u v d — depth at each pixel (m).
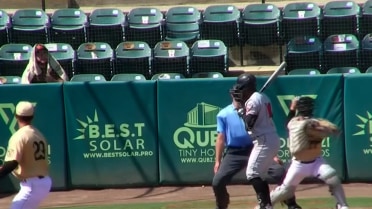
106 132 46.03
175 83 45.59
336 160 45.16
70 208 41.66
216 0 71.75
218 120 35.41
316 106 44.78
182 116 45.69
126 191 45.88
